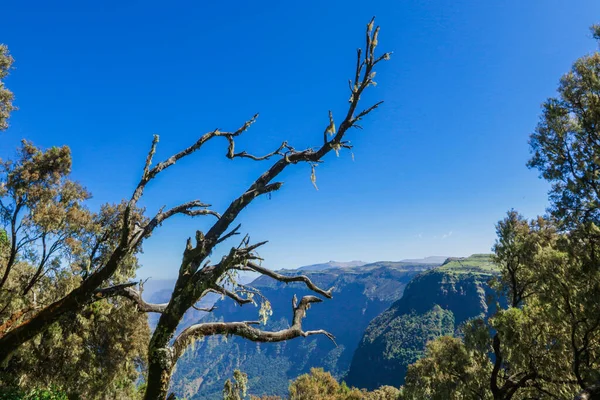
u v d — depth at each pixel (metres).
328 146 5.01
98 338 22.09
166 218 5.52
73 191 20.97
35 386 18.70
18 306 16.92
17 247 18.50
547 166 17.97
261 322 4.91
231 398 10.59
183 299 4.24
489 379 18.77
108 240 20.55
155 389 4.11
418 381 22.31
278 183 4.95
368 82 4.88
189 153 5.48
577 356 13.16
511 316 15.61
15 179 17.94
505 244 18.61
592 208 16.16
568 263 14.31
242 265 4.70
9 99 18.33
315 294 5.45
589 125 15.91
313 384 54.62
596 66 15.62
